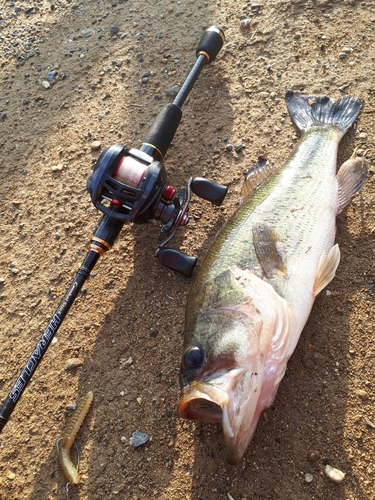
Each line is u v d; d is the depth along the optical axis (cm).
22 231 57
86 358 47
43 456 43
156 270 50
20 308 52
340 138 52
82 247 54
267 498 38
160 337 47
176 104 51
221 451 40
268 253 42
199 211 53
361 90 56
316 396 41
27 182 61
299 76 59
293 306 41
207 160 56
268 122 57
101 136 62
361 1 62
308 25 62
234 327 36
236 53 63
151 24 70
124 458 42
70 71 69
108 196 42
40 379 47
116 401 45
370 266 46
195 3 69
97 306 50
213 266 42
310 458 39
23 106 68
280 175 49
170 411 43
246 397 34
